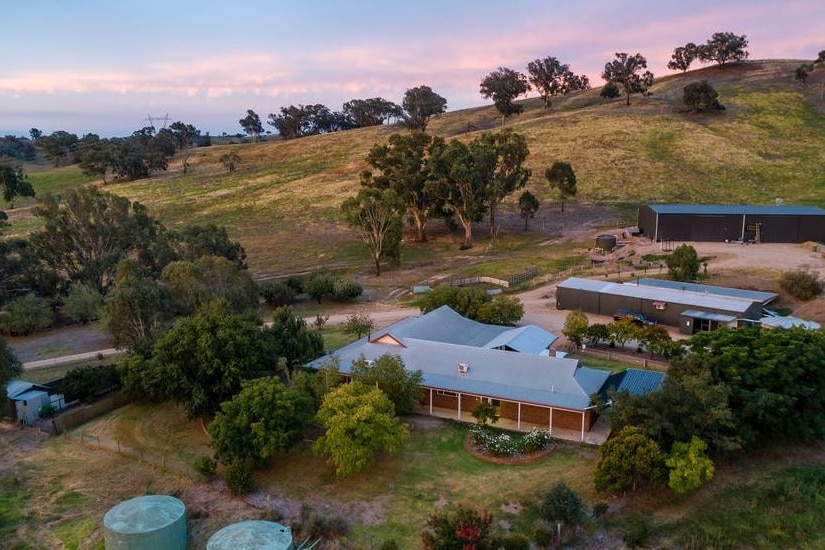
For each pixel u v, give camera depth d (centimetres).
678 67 19462
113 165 17075
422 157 10131
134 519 2758
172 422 4081
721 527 2825
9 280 7012
